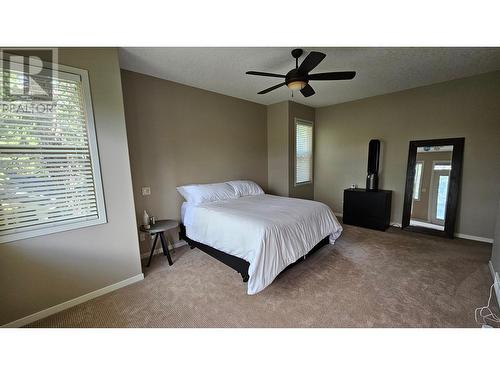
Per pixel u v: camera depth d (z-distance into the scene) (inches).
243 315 68.7
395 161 152.8
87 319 68.6
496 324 62.7
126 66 100.8
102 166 80.0
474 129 122.1
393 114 150.6
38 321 68.1
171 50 86.4
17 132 63.9
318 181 199.3
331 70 110.2
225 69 106.4
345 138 177.3
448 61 101.7
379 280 87.0
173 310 71.9
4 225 63.2
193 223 112.0
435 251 113.1
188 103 129.5
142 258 112.7
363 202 153.5
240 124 161.2
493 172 118.8
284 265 82.6
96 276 80.8
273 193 185.5
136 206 111.0
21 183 65.2
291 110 170.4
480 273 90.6
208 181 143.9
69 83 71.8
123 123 84.4
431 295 76.7
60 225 72.2
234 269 94.1
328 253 112.7
